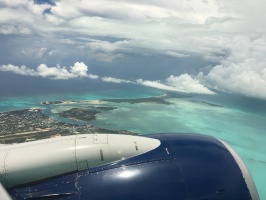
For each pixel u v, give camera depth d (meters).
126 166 11.94
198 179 11.61
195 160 12.32
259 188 90.56
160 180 11.46
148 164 12.00
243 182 11.82
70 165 11.91
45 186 11.48
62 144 12.55
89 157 12.07
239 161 12.73
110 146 12.46
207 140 14.00
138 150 12.52
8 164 11.87
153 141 13.20
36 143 13.04
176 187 11.33
